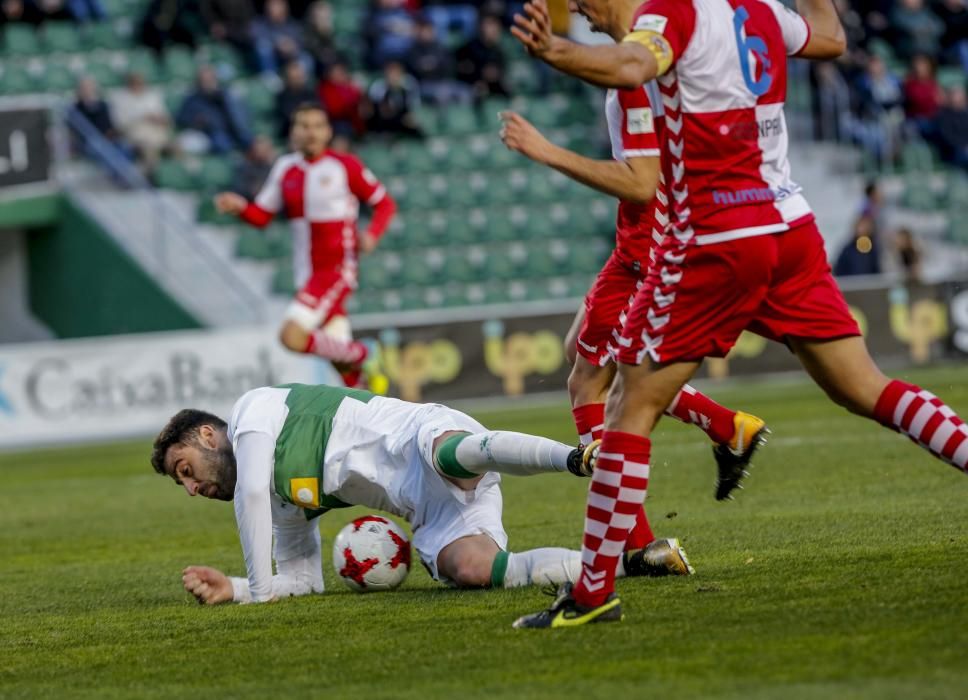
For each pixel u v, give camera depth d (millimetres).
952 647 12352
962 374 57594
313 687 13070
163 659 15047
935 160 78938
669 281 14422
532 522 26000
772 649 12945
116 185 66375
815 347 14820
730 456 18031
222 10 75688
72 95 73062
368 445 18500
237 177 67938
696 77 14148
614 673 12578
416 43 77375
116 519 31859
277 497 18906
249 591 18688
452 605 16859
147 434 58281
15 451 56938
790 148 77875
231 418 18812
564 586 15352
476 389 61094
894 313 63875
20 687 14102
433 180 74938
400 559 18969
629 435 14602
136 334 66062
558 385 62031
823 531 21219
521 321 61688
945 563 16844
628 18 16344
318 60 72938
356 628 15945
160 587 21141
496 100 77750
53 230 68000
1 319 69500
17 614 19391
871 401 14844
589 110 80000
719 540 21375
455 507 18156
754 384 61781
